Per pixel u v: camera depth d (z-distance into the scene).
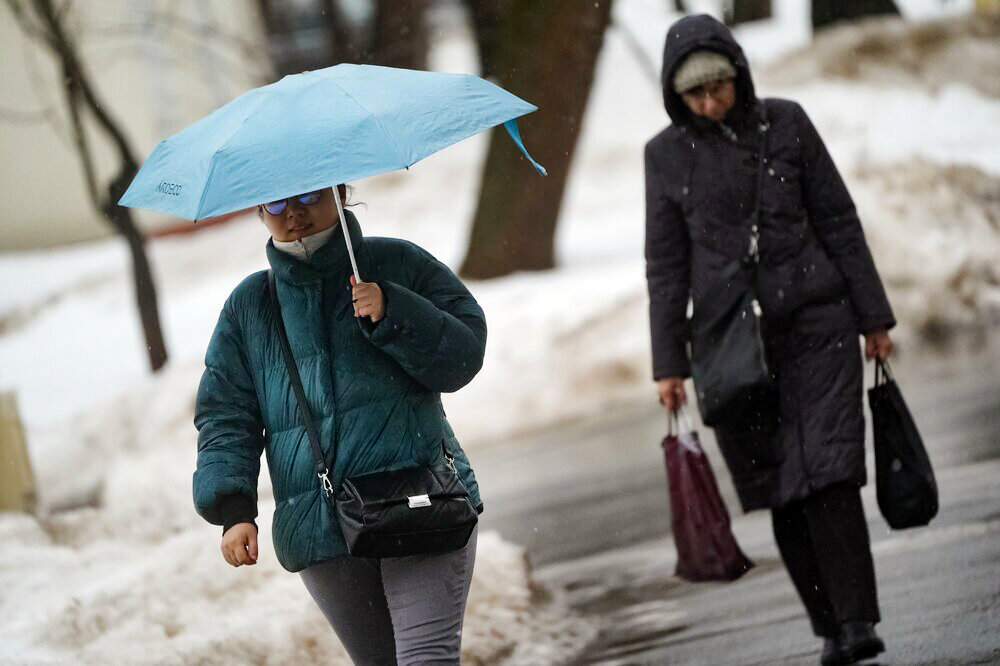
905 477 21.05
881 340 21.33
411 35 91.00
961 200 55.06
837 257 21.33
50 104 90.19
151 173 15.63
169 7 92.44
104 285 83.81
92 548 32.12
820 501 20.73
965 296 50.69
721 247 21.28
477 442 48.75
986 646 20.22
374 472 15.72
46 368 73.25
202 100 93.00
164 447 50.34
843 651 20.14
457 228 83.94
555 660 23.08
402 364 15.73
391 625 16.44
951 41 82.25
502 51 64.75
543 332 52.47
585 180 87.38
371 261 16.45
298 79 15.78
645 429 44.66
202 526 33.53
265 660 22.75
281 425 16.05
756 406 21.09
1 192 92.12
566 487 38.47
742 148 21.30
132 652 23.52
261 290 16.47
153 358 55.53
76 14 83.50
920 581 23.86
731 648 22.39
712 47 20.92
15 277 86.75
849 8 91.62
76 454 51.69
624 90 96.62
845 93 78.81
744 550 28.44
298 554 15.84
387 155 14.79
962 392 39.62
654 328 22.03
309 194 16.00
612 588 27.16
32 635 25.14
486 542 27.61
